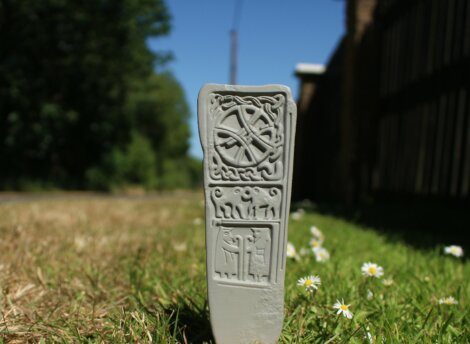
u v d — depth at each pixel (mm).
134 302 2441
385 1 11180
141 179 22797
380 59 11461
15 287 2648
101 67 18891
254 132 1901
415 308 2305
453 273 3004
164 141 34188
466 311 2260
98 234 4684
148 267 3176
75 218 6156
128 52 19375
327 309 2266
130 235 4770
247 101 1906
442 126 7992
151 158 23625
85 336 2049
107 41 18656
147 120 29844
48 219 5852
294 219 6316
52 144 19047
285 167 1877
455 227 5543
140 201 11016
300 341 1931
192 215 7199
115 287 2811
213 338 2012
